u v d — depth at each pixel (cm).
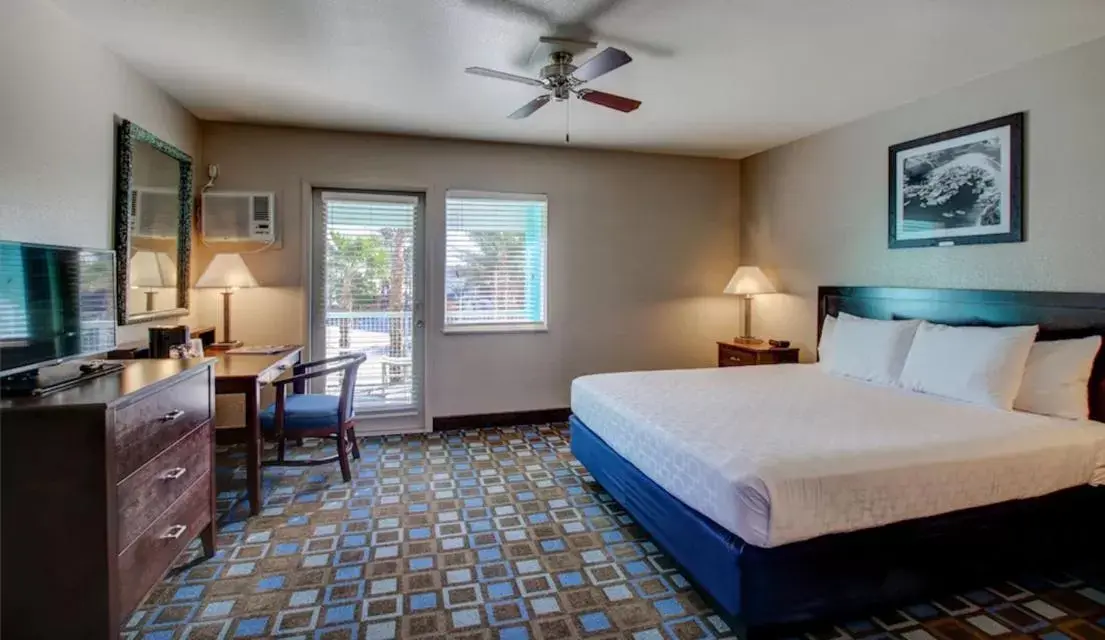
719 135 445
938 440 222
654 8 238
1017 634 196
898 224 369
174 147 349
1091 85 270
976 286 323
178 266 362
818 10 239
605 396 309
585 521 287
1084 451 230
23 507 162
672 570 239
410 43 273
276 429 320
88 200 262
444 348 459
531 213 479
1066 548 230
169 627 196
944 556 209
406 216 452
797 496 186
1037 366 271
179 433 214
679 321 518
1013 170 302
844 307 409
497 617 205
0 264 166
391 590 222
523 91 342
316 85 331
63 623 164
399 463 376
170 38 267
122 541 174
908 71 308
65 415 162
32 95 222
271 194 404
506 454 397
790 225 468
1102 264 267
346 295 441
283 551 253
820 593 192
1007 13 241
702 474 207
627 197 499
